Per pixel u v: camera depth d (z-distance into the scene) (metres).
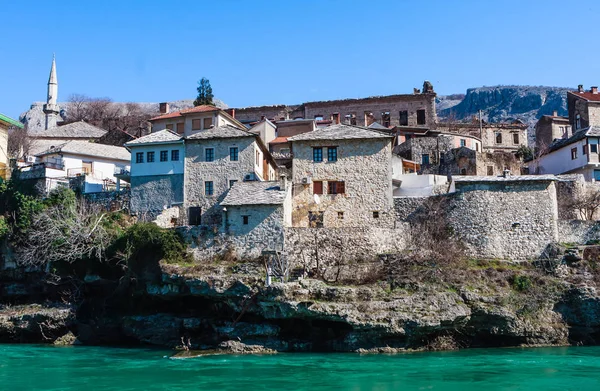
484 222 53.34
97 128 99.94
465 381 34.00
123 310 53.44
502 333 46.78
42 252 55.81
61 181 66.44
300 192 57.16
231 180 58.12
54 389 32.59
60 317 52.84
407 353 44.53
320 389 32.31
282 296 45.72
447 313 45.53
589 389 31.94
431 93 93.31
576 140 70.00
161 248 51.41
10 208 63.88
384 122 93.94
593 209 59.56
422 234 53.03
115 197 61.41
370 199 56.31
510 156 73.81
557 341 47.72
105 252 53.69
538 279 49.69
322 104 96.12
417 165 75.56
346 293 46.22
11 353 45.66
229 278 47.75
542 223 52.97
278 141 78.62
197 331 48.84
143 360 41.91
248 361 41.03
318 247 51.00
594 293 48.31
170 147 60.50
